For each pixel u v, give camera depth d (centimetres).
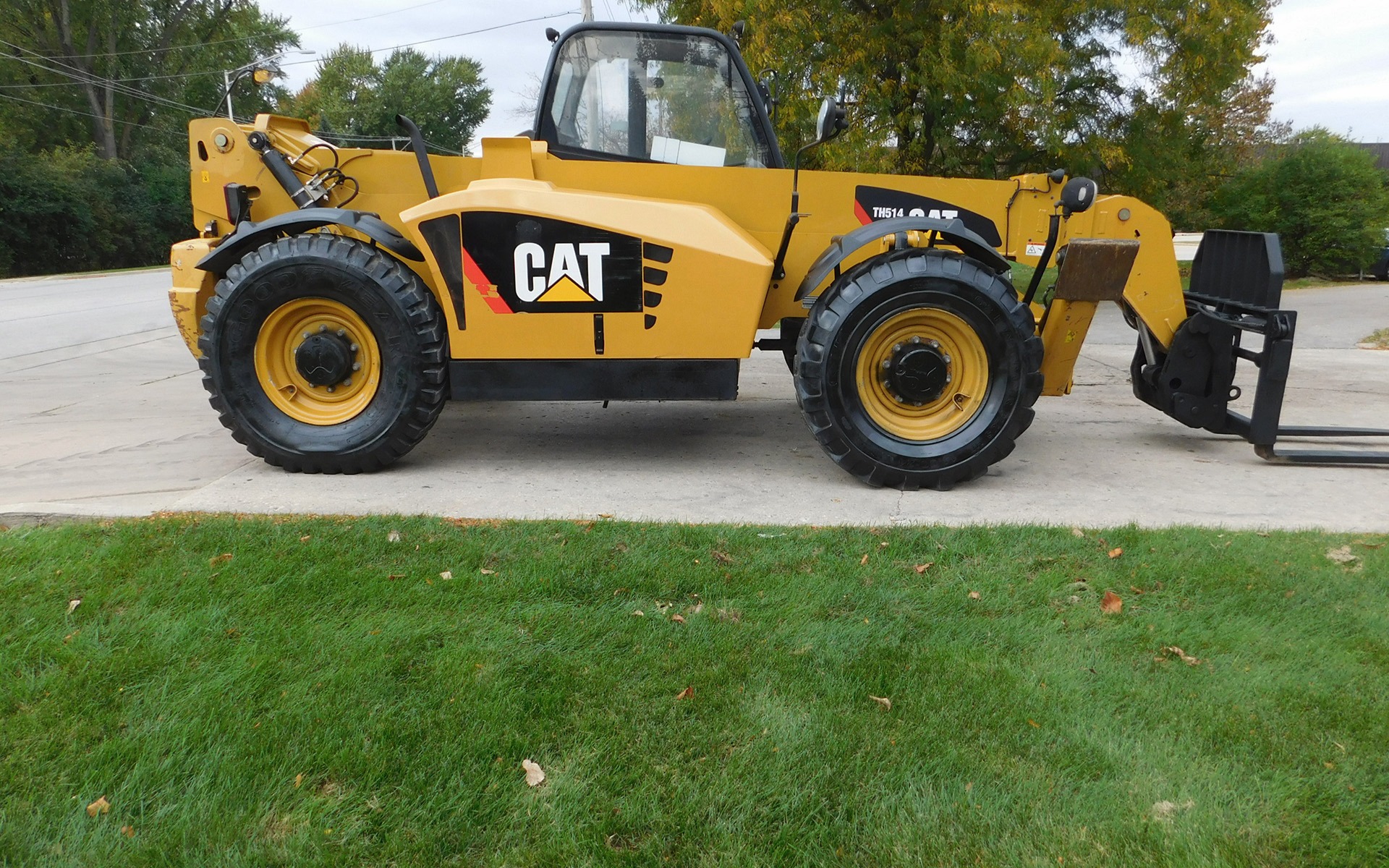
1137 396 570
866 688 254
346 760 221
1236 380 780
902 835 200
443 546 345
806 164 1312
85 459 483
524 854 193
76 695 246
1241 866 193
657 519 392
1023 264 504
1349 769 221
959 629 289
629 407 641
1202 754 228
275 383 457
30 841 197
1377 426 593
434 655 267
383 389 449
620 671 260
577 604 302
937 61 1238
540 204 424
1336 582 321
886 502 423
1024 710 245
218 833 198
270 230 446
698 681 256
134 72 4019
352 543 346
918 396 441
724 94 487
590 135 486
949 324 438
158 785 214
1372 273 1920
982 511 411
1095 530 373
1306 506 420
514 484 446
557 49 479
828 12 1245
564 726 235
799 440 550
